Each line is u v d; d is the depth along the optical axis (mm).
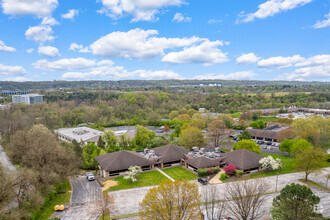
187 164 76875
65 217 45812
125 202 52531
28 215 41219
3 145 102688
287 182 63781
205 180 62688
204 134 105812
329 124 103125
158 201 34406
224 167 68750
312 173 70125
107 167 67812
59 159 59156
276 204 40094
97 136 108938
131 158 72688
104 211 46781
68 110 187375
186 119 162750
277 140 111938
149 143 98625
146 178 67562
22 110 179625
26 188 44625
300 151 76000
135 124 172500
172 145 83938
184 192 34938
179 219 33375
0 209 37875
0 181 40312
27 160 59312
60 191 57719
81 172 73562
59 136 123000
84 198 54469
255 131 124375
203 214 42625
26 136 76062
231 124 145125
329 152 95688
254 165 71812
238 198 41531
